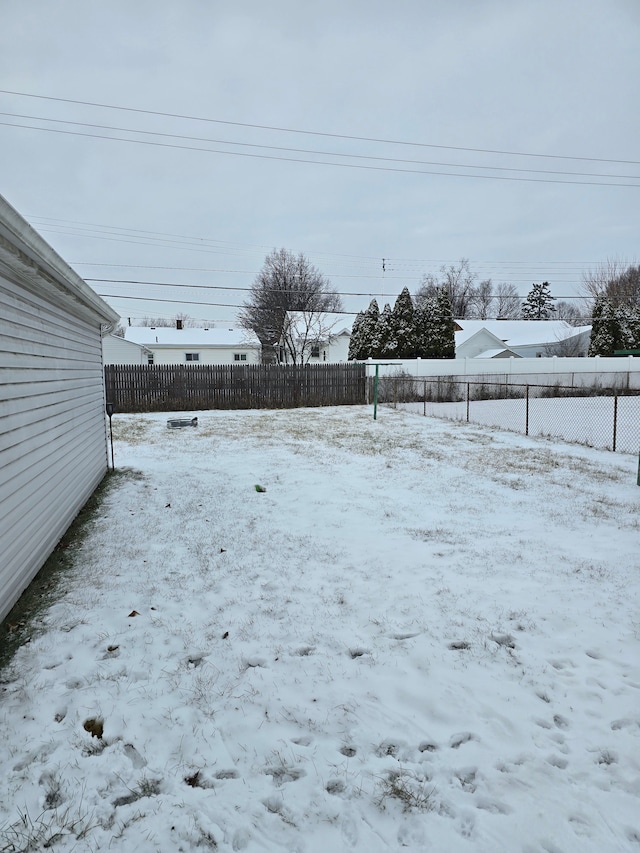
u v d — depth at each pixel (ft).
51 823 5.87
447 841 5.64
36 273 11.93
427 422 44.96
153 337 97.91
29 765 6.72
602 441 34.68
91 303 17.78
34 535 12.84
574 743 7.11
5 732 7.30
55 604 11.27
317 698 8.09
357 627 10.25
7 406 11.02
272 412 54.90
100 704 7.91
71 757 6.87
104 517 17.72
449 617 10.60
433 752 6.98
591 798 6.17
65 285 13.91
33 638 9.86
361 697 8.13
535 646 9.53
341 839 5.69
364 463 26.94
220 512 18.12
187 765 6.75
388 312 86.74
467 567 13.15
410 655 9.26
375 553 14.17
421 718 7.64
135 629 10.18
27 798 6.21
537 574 12.68
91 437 21.72
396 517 17.52
